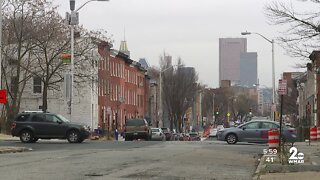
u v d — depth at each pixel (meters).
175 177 13.77
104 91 67.38
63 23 50.28
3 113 48.69
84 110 60.19
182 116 83.88
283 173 15.11
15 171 14.85
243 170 16.27
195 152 23.77
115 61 73.94
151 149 25.70
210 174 14.79
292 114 99.44
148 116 97.88
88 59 52.09
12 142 33.06
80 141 32.75
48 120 32.56
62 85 59.66
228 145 31.09
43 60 54.91
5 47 50.22
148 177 13.62
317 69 24.00
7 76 55.56
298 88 86.75
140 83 91.19
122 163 17.61
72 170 15.17
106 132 60.78
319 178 13.55
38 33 49.69
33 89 61.66
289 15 22.23
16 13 49.69
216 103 125.12
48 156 20.75
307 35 22.20
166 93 81.62
